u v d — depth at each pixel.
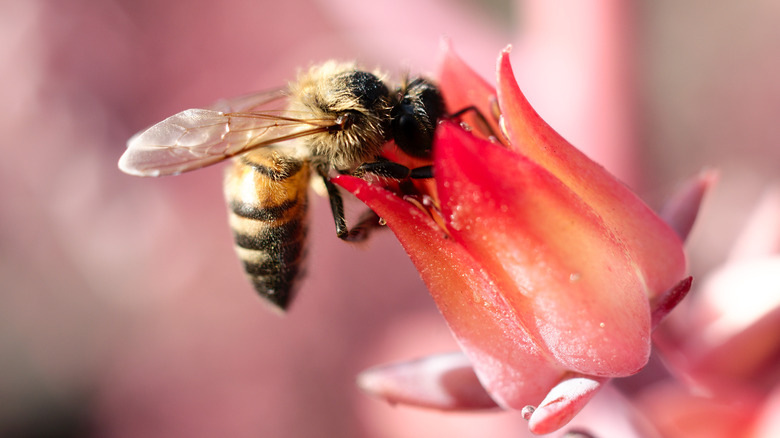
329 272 0.12
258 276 0.08
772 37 0.13
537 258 0.06
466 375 0.07
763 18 0.13
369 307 0.11
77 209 0.11
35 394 0.14
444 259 0.06
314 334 0.11
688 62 0.13
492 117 0.07
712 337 0.07
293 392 0.11
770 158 0.13
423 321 0.11
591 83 0.08
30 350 0.14
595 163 0.06
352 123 0.07
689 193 0.07
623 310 0.06
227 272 0.12
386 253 0.11
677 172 0.13
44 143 0.11
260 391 0.12
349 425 0.11
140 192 0.12
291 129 0.07
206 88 0.11
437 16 0.09
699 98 0.13
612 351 0.06
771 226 0.08
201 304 0.12
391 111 0.07
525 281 0.06
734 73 0.13
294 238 0.08
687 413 0.07
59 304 0.13
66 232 0.12
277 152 0.08
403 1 0.09
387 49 0.09
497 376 0.06
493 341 0.06
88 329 0.13
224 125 0.07
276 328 0.12
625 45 0.08
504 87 0.06
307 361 0.11
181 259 0.12
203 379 0.12
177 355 0.12
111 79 0.11
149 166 0.07
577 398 0.06
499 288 0.06
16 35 0.11
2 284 0.13
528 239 0.06
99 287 0.12
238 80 0.12
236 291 0.12
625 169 0.08
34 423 0.14
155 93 0.11
